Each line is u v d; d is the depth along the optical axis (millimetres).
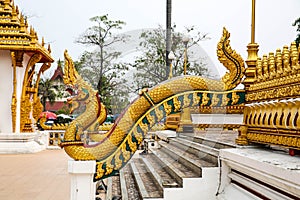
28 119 16828
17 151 16031
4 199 7344
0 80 16453
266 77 5426
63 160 13641
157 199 5859
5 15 16484
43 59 18078
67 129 4941
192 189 5805
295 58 4605
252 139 5820
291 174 3566
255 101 5676
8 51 16547
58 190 8203
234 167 5316
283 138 4879
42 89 30953
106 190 7410
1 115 16438
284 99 4738
